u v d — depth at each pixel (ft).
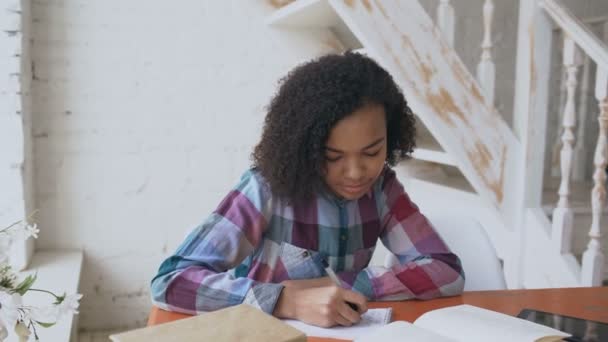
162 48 8.05
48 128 7.81
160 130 8.18
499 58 9.49
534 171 6.53
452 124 6.37
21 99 6.93
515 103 6.70
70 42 7.74
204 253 3.56
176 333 2.51
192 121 8.28
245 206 3.74
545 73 6.45
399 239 4.09
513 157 6.60
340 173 3.44
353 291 3.48
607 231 7.22
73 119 7.88
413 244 4.02
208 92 8.28
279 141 3.54
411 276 3.64
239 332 2.52
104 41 7.85
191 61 8.17
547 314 3.21
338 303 3.15
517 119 6.64
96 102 7.93
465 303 3.57
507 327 2.74
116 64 7.93
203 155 8.38
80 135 7.93
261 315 2.71
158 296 3.35
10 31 6.79
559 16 6.21
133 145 8.12
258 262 3.93
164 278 3.39
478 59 9.45
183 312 3.33
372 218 4.06
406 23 6.17
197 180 8.40
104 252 8.21
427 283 3.62
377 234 4.12
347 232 3.96
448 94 6.34
